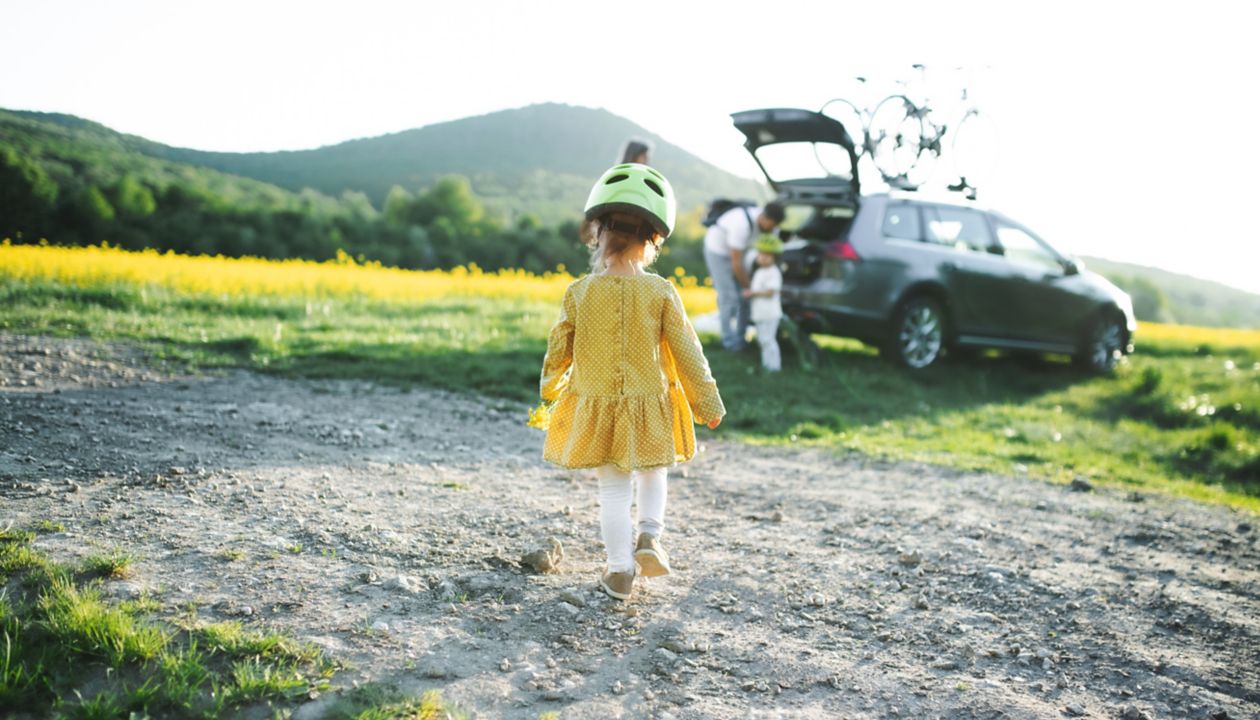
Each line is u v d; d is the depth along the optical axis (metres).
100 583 2.75
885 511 4.75
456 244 76.81
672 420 3.06
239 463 4.36
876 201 9.47
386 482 4.37
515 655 2.68
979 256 9.91
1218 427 7.70
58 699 2.15
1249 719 2.70
